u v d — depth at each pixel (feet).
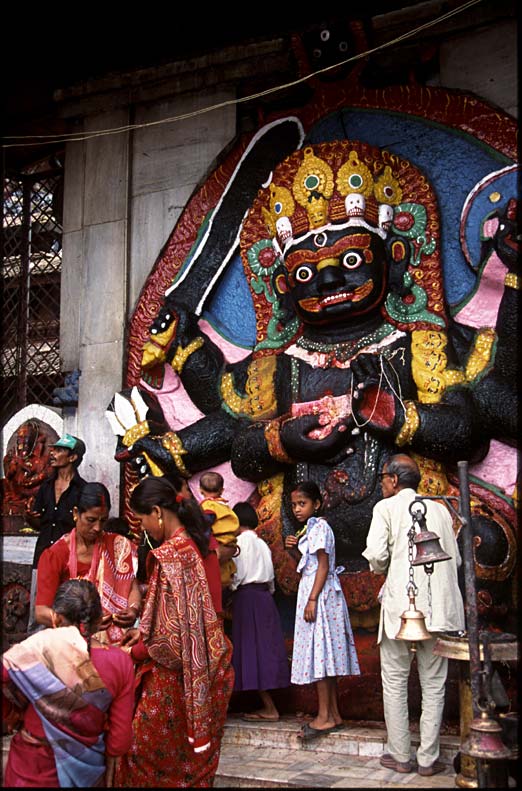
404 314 16.12
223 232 18.34
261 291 17.61
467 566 10.91
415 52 17.25
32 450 19.95
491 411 14.74
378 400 15.31
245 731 14.74
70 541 12.66
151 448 17.28
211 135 19.20
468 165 16.43
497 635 12.02
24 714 9.12
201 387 17.60
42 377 21.34
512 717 10.99
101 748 9.15
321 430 15.52
